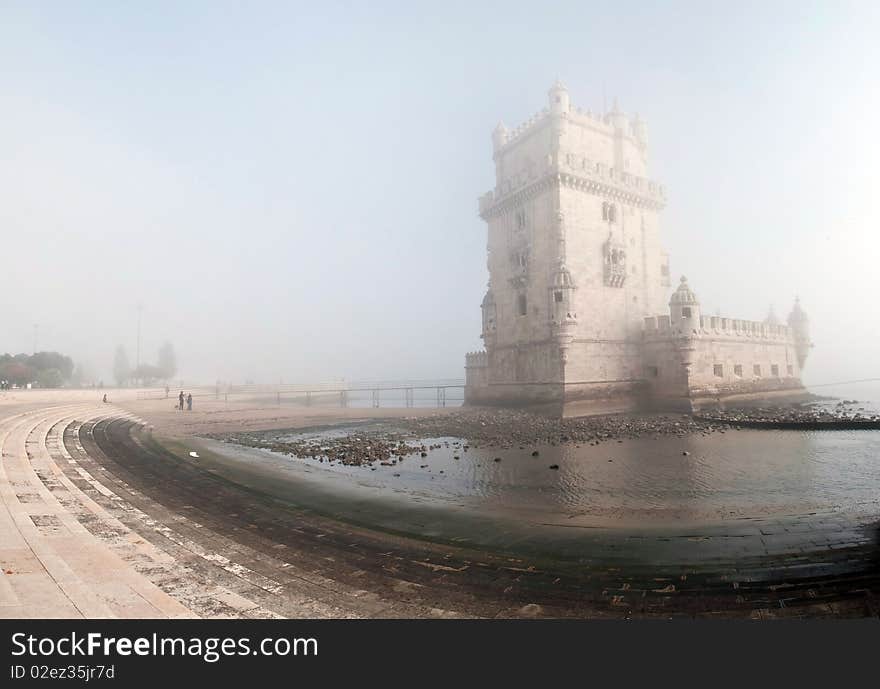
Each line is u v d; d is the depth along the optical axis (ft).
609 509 45.11
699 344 153.38
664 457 73.97
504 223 174.09
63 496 38.22
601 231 159.53
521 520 41.06
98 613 19.84
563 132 157.07
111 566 25.30
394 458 77.30
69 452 57.41
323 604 23.63
